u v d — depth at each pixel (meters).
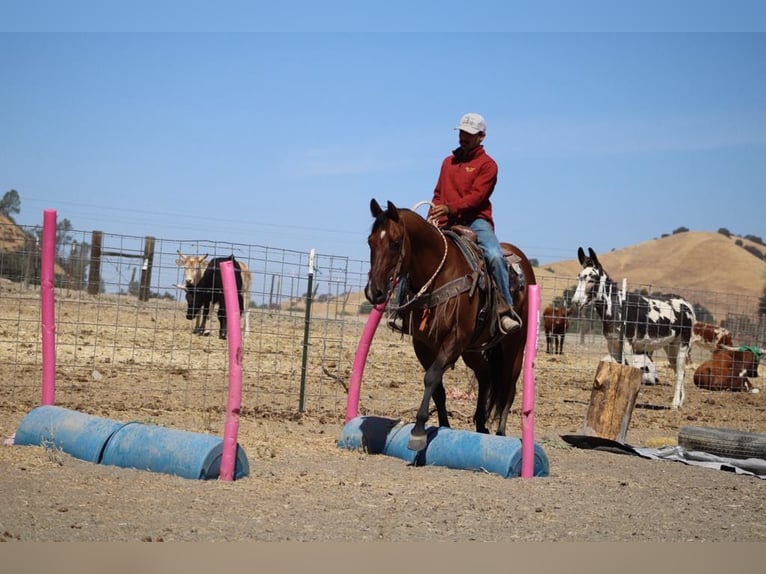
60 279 14.28
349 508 7.19
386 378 17.45
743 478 9.97
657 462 10.66
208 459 7.84
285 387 15.20
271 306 16.27
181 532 6.21
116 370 15.20
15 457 8.21
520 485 8.49
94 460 8.24
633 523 7.30
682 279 143.75
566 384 18.98
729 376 20.59
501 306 9.88
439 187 10.43
